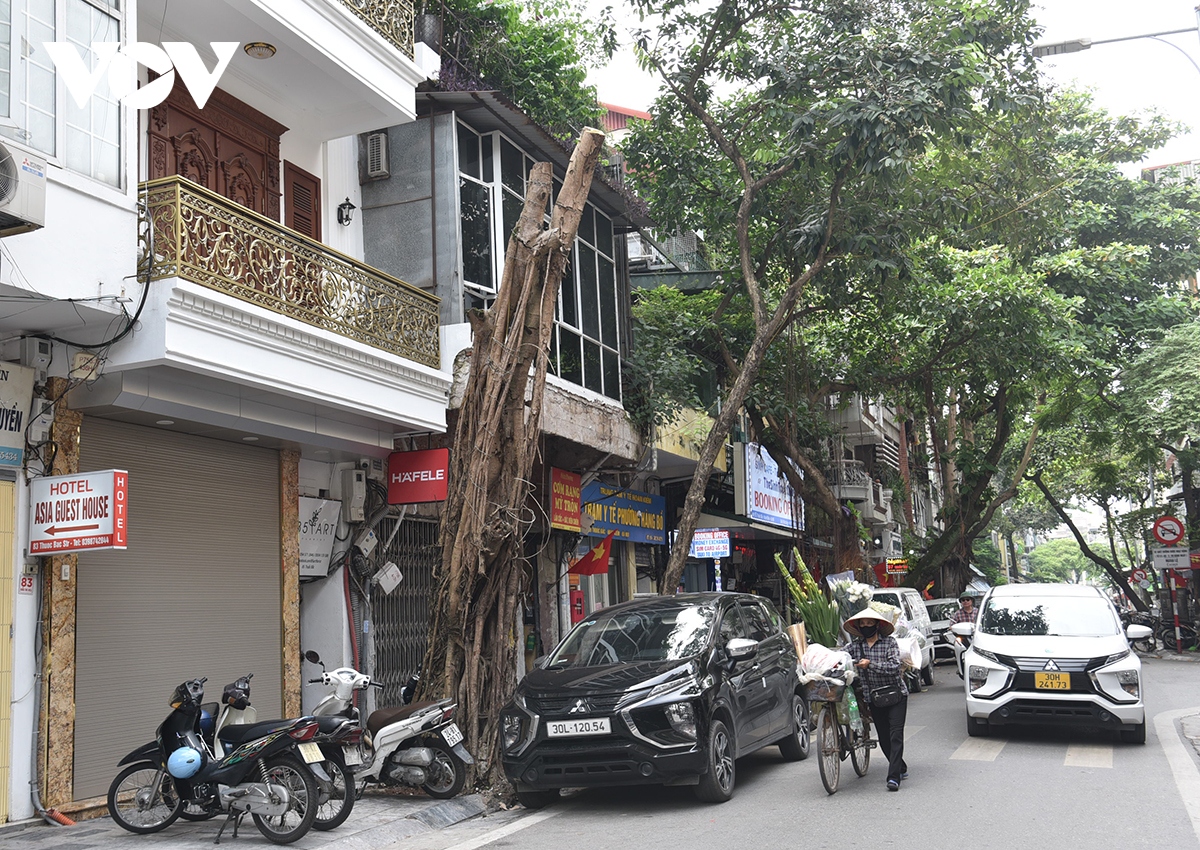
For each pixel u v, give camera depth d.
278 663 11.06
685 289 22.25
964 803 7.84
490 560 9.73
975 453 28.28
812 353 21.95
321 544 11.94
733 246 19.48
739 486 22.12
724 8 15.77
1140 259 25.92
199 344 8.50
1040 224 18.06
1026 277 19.67
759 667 9.66
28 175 6.79
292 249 9.68
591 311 16.09
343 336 10.26
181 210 8.32
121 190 8.11
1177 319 26.05
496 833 7.65
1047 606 12.00
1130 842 6.51
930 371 23.44
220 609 10.30
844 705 8.77
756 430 22.77
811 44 15.55
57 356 8.42
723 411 15.26
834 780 8.45
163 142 10.10
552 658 9.41
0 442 7.98
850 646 8.81
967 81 14.33
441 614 9.88
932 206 16.86
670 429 18.69
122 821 7.63
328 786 7.41
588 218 16.31
